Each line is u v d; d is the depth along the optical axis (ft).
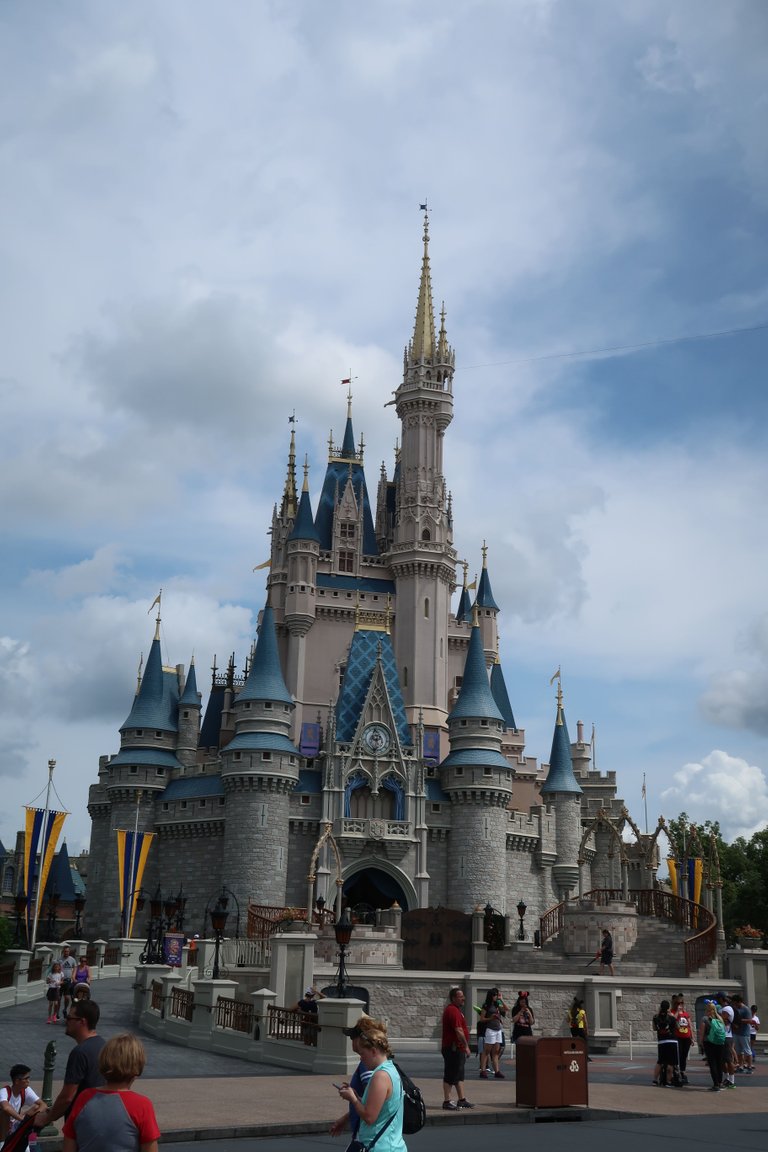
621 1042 148.66
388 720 305.12
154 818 305.53
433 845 301.02
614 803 354.33
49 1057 65.36
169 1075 95.40
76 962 135.33
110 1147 32.19
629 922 195.42
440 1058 129.39
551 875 319.47
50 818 229.66
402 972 149.07
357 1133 39.52
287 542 347.77
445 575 349.61
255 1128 65.92
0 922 248.52
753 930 161.99
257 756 287.48
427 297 376.07
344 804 294.05
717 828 381.81
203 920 287.48
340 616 342.23
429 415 361.51
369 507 369.91
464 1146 62.34
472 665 318.45
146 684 320.91
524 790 350.84
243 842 282.97
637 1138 67.15
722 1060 97.66
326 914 204.54
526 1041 79.36
